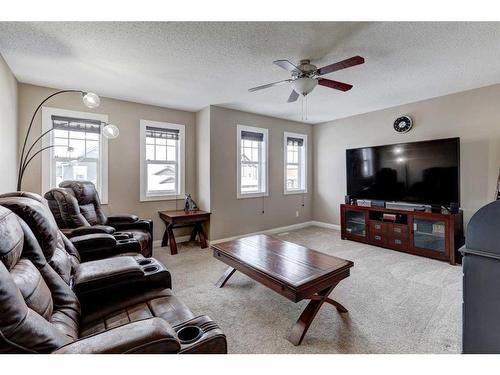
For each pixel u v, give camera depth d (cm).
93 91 343
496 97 326
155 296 152
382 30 203
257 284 268
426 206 365
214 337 96
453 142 334
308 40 218
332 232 505
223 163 431
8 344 73
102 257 210
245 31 203
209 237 418
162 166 424
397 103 409
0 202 129
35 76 291
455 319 201
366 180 434
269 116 496
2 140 244
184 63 260
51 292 122
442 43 223
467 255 120
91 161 360
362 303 227
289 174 545
